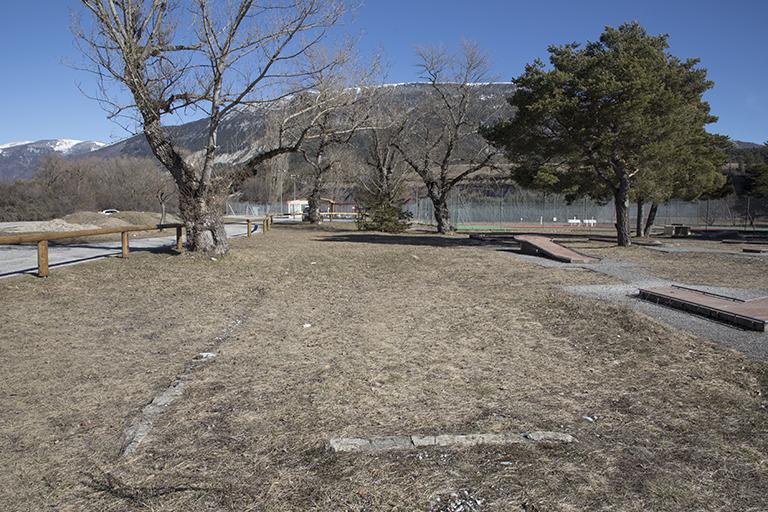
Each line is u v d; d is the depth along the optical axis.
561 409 4.49
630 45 22.58
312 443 3.82
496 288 11.33
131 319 8.12
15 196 38.00
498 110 31.95
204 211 14.15
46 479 3.38
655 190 24.58
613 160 20.53
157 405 4.57
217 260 13.87
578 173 24.12
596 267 14.89
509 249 20.86
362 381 5.21
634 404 4.61
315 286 11.66
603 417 4.32
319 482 3.27
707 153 29.02
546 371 5.59
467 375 5.44
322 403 4.61
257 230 30.94
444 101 31.48
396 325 7.82
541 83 20.39
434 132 32.66
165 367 5.75
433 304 9.54
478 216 53.06
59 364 5.82
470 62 30.73
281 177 56.84
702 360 5.80
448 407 4.52
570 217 54.47
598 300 9.48
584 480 3.28
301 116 17.38
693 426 4.13
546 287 11.30
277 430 4.06
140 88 12.91
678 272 13.86
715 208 50.88
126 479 3.36
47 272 10.35
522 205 54.06
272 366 5.74
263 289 11.12
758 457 3.60
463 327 7.66
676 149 21.52
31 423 4.25
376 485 3.22
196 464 3.53
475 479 3.28
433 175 33.56
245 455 3.65
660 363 5.75
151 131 13.48
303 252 18.39
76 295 9.50
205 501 3.09
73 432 4.08
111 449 3.79
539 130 21.28
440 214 33.47
